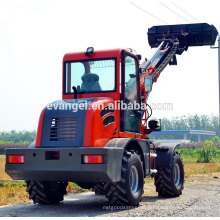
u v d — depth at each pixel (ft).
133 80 30.14
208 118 511.81
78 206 28.55
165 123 511.40
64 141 25.82
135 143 28.53
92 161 24.44
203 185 42.96
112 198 26.30
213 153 124.16
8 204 29.78
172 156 32.63
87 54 28.81
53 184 29.40
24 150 25.94
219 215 23.95
